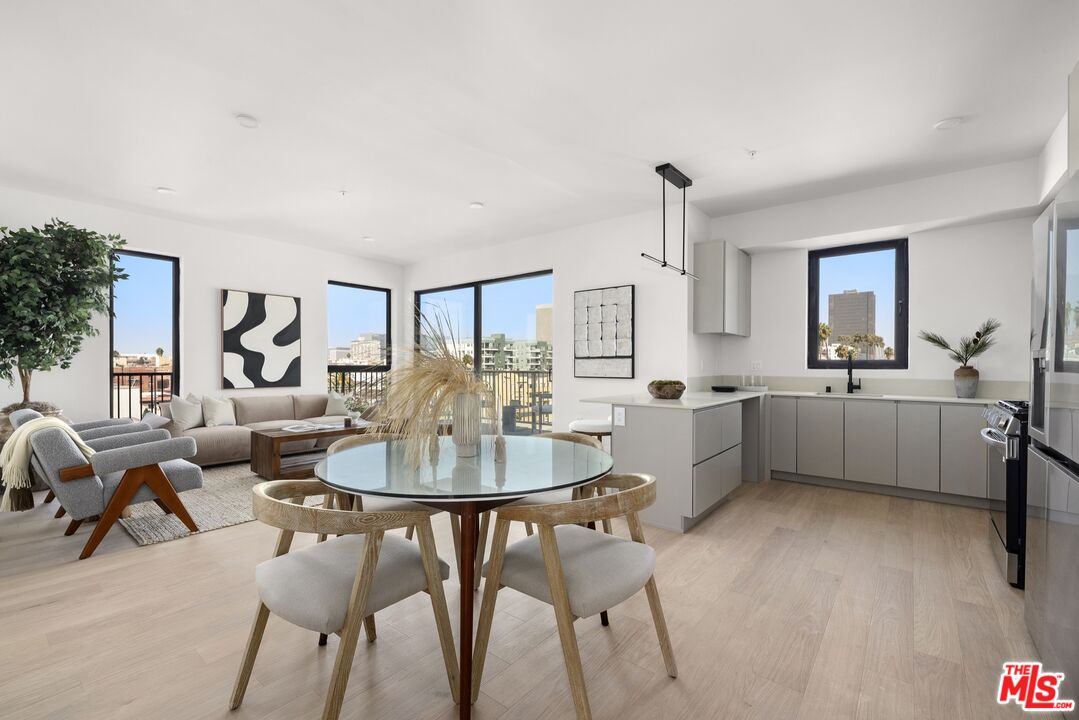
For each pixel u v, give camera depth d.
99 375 4.80
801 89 2.69
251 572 2.57
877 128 3.13
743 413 4.67
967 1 2.02
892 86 2.66
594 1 2.04
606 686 1.70
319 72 2.56
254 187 4.24
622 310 5.01
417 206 4.75
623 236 5.05
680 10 2.09
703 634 2.02
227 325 5.60
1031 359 2.04
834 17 2.13
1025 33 2.21
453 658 1.62
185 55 2.43
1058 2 2.02
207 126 3.16
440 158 3.64
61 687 1.67
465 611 1.53
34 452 2.84
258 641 1.59
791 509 3.74
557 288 5.58
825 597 2.34
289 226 5.45
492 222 5.28
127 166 3.79
